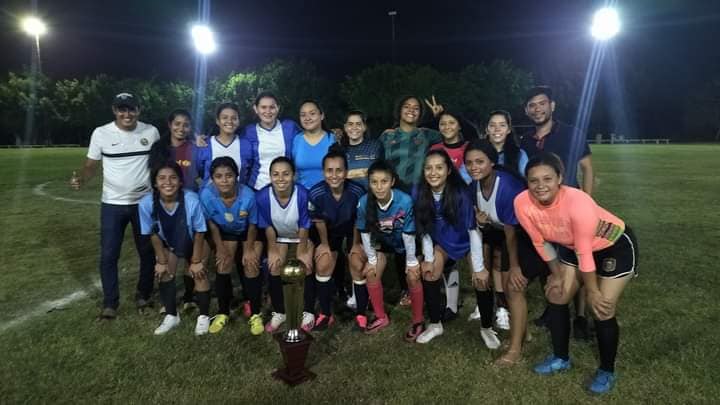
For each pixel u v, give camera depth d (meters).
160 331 3.59
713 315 3.73
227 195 3.69
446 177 3.38
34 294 4.40
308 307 3.75
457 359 3.14
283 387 2.82
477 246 3.31
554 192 2.67
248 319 3.87
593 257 2.76
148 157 4.05
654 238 6.12
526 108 3.71
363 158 4.13
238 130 4.38
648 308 3.88
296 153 4.26
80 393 2.79
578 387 2.79
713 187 10.77
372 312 4.04
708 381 2.80
